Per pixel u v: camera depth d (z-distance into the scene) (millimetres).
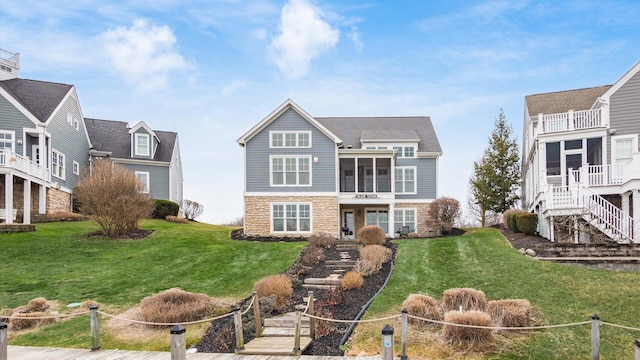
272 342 10430
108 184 22906
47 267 17906
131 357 9758
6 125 25688
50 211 27266
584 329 10586
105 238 22750
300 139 27094
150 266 18328
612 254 15984
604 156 21109
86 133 33594
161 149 37094
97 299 14570
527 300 11883
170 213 32844
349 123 34438
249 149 27078
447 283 14406
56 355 9977
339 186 29625
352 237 30094
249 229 26531
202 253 20391
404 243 21797
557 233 19422
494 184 33594
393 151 27875
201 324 12289
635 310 11344
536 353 9547
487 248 18375
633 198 18281
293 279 15508
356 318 11852
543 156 22484
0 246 20250
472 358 9406
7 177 23141
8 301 14148
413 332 10766
